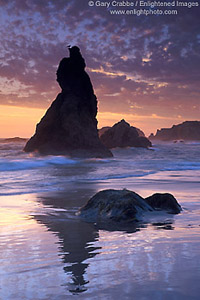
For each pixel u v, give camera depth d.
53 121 43.88
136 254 3.78
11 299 2.49
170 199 7.64
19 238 4.90
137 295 2.47
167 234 5.05
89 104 46.22
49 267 3.35
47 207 8.21
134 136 71.81
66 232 5.38
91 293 2.55
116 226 5.89
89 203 7.33
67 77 45.91
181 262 3.36
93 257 3.72
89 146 42.41
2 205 8.43
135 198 7.18
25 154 39.91
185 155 46.00
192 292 2.51
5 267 3.38
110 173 19.25
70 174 18.38
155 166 25.80
